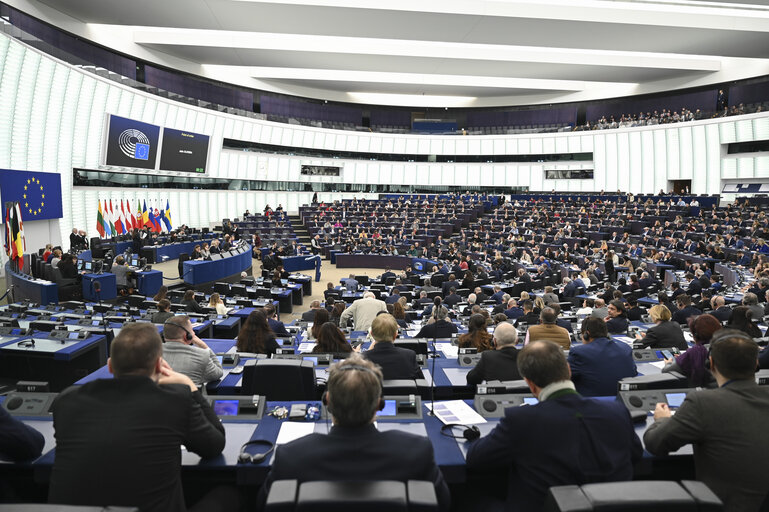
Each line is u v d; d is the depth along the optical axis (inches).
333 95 1519.4
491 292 557.9
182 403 89.7
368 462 77.1
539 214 1130.0
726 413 92.4
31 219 662.5
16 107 667.4
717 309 326.0
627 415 94.5
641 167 1355.8
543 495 88.2
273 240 1038.4
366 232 1103.0
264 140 1358.3
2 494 109.3
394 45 1051.9
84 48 938.1
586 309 357.1
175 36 1014.4
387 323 165.3
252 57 1104.8
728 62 1172.5
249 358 197.0
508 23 839.7
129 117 946.7
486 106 1593.3
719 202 1073.5
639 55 1123.3
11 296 493.4
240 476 104.0
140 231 892.6
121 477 81.4
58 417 85.5
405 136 1572.3
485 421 124.4
